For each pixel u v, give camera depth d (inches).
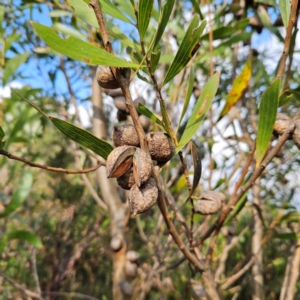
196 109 11.3
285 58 10.6
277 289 28.9
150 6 9.0
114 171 8.6
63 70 24.1
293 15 10.6
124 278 20.5
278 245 29.2
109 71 9.0
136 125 8.9
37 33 7.4
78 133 9.3
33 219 36.3
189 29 9.2
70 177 38.5
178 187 19.0
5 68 24.6
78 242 38.3
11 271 31.6
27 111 25.3
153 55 9.2
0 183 31.4
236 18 22.9
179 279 28.7
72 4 10.7
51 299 32.4
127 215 21.4
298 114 11.6
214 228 12.6
